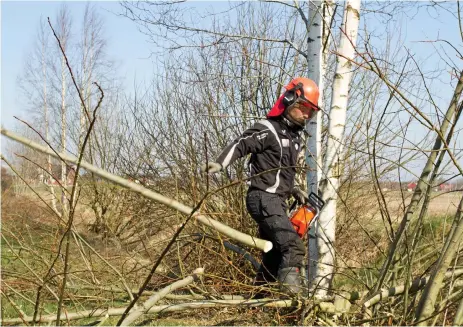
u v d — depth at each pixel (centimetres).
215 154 762
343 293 475
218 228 321
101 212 896
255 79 774
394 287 405
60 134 1416
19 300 480
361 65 343
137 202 888
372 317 403
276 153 455
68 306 483
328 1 519
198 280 551
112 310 404
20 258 402
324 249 463
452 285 400
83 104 283
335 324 407
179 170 824
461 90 371
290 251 448
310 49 525
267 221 454
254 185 462
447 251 350
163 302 490
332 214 468
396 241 399
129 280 548
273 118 470
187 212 306
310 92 468
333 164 469
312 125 507
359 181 723
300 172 629
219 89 796
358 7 473
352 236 646
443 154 379
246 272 595
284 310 441
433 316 347
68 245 320
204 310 486
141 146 1021
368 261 579
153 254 663
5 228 479
